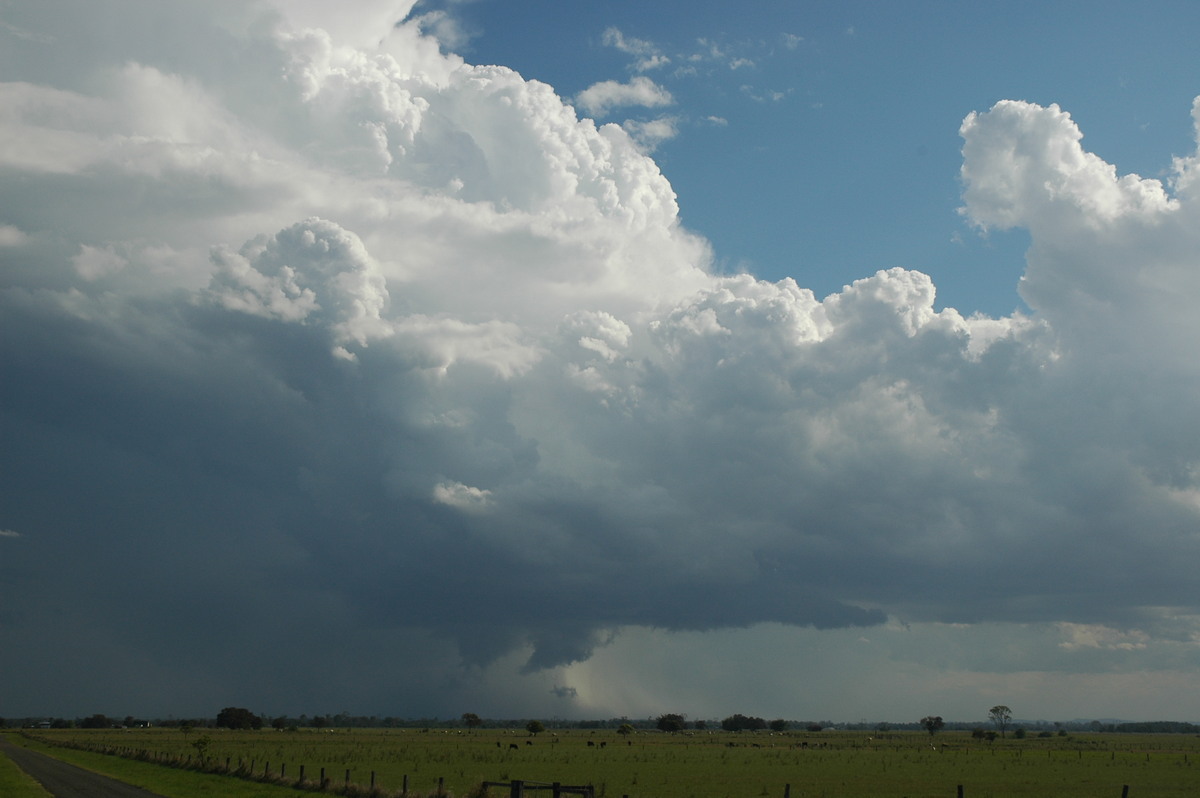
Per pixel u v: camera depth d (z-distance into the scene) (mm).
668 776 78000
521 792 39156
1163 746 181125
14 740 150250
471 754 111312
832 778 77000
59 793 47312
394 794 45125
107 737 178125
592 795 38031
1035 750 149875
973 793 62875
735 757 116250
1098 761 110062
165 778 58812
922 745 177250
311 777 62750
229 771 63438
